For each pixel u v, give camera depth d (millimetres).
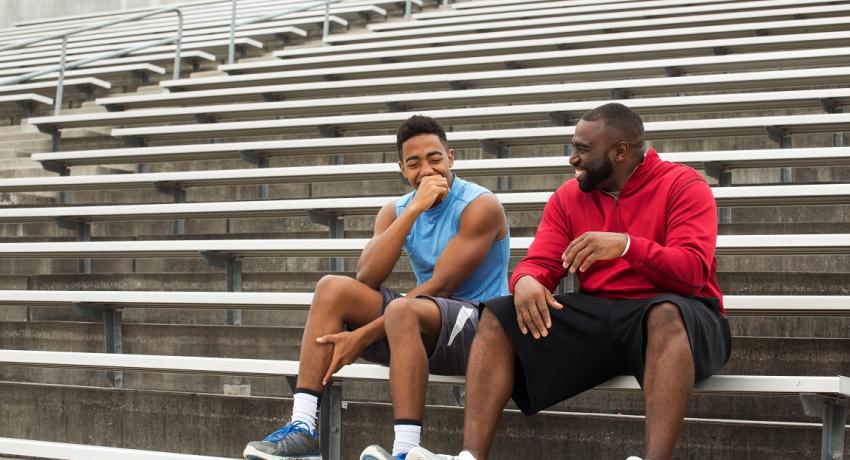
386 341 2734
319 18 10602
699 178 2561
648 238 2559
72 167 6969
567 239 2678
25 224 5902
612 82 6168
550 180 5242
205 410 3373
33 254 4723
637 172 2586
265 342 3928
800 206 4520
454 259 2779
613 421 2854
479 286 2873
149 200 6102
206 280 4680
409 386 2498
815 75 5773
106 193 6223
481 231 2812
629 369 2463
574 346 2479
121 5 14555
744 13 7980
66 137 7676
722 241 3594
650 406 2277
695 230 2475
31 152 7844
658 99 5578
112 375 4027
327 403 2850
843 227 4176
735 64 6547
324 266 4836
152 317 4547
